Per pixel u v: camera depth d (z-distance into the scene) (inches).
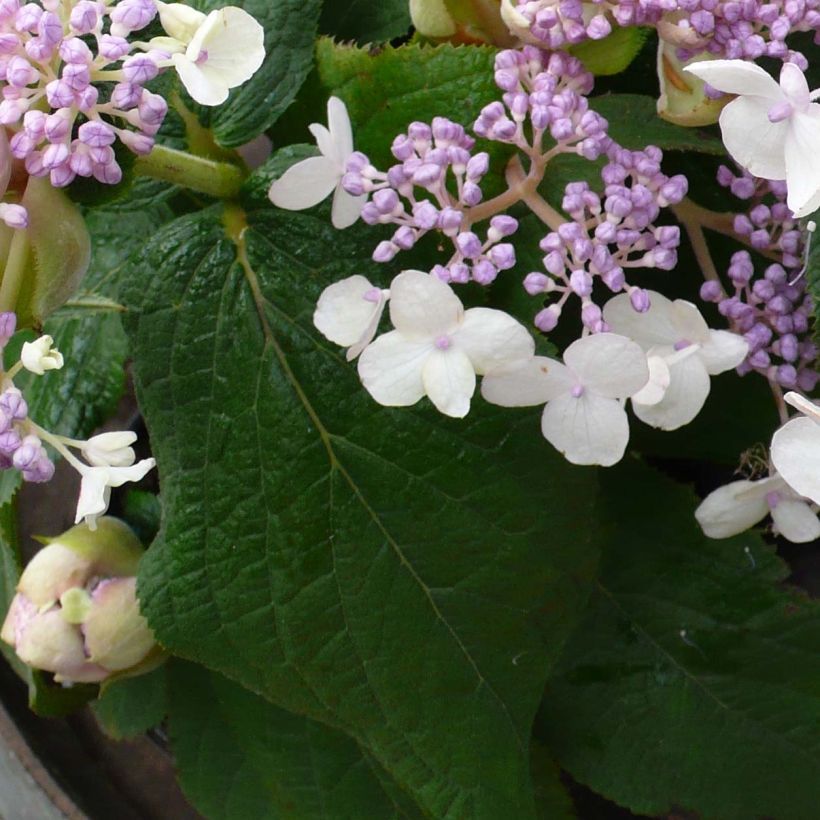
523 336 12.4
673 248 13.1
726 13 12.6
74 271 12.7
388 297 12.6
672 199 13.0
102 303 14.4
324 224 14.4
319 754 16.7
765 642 16.3
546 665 14.7
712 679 16.4
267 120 14.6
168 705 17.5
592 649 16.7
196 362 14.3
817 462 12.1
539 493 14.4
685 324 12.9
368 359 12.5
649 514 16.4
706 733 16.4
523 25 12.9
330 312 12.8
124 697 17.8
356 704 14.6
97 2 11.9
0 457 12.0
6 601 17.3
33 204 12.3
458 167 12.8
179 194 16.4
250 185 14.4
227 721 17.1
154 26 13.2
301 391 14.3
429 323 12.4
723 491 13.8
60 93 11.6
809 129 12.0
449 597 14.5
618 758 16.5
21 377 16.4
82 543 15.6
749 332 13.6
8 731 18.3
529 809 14.7
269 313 14.3
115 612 15.5
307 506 14.4
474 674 14.6
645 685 16.6
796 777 16.1
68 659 15.5
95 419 16.3
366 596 14.5
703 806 16.3
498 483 14.4
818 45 14.9
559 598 14.7
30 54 11.7
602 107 14.9
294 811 16.8
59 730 18.7
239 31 12.3
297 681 14.6
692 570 16.5
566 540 14.5
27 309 12.6
